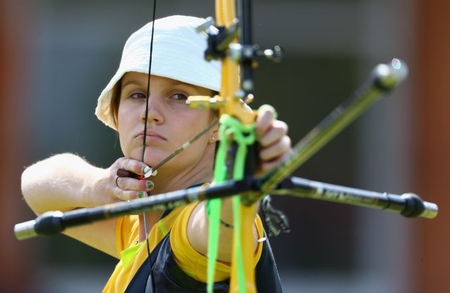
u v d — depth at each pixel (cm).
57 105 3916
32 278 3853
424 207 1180
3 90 3869
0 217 3812
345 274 3912
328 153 3962
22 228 1138
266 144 1062
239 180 1041
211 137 1463
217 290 1248
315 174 3962
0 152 3841
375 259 3897
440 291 3828
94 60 3938
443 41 3916
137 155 1466
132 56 1469
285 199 3912
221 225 1169
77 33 3938
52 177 1645
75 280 3881
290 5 3962
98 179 1561
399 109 3931
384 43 3969
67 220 1118
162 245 1313
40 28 3912
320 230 3909
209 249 1130
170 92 1448
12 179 3834
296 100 3959
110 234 1620
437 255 3838
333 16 3981
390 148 3928
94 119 3900
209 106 1117
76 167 1634
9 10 3881
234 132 1073
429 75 3922
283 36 3966
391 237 3875
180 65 1431
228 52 1123
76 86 3931
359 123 3956
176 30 1452
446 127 3900
